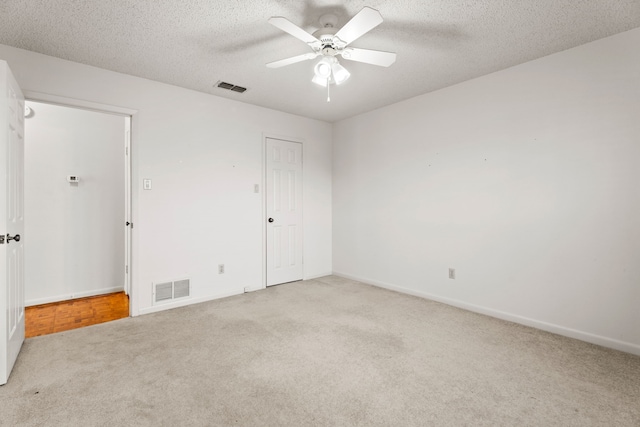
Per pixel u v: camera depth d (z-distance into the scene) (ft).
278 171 13.82
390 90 11.40
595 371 6.73
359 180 14.44
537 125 8.99
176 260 10.91
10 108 6.63
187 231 11.16
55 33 7.56
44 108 11.54
